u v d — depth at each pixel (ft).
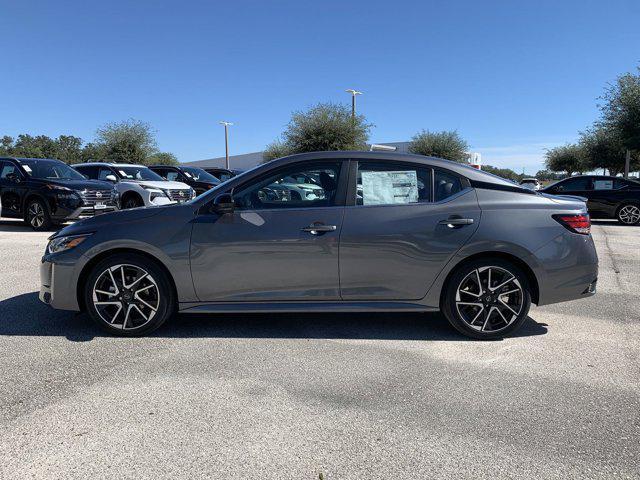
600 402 10.05
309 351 12.83
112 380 10.93
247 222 13.39
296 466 7.84
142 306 13.73
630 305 17.49
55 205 37.58
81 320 15.23
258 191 13.79
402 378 11.18
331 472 7.69
